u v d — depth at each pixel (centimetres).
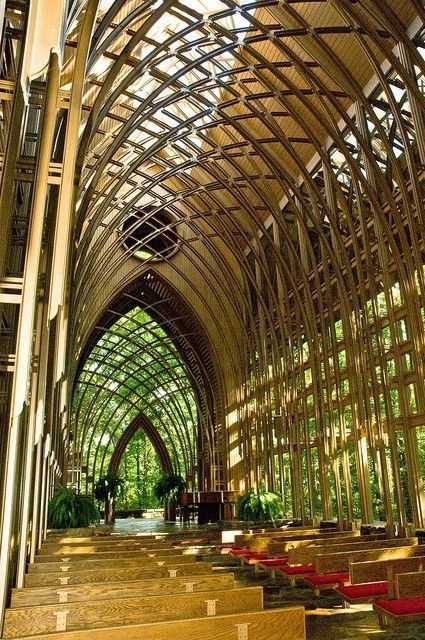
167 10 1440
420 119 1403
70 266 1109
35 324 729
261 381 2498
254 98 1881
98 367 3753
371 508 1684
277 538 1269
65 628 480
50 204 733
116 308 3459
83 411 3791
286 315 2258
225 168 2481
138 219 2664
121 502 4050
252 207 2350
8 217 477
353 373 1766
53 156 771
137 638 405
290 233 2342
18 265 811
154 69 1680
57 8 475
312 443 2095
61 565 789
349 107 1781
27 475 657
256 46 1870
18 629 471
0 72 595
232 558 1474
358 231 1845
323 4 1592
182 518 3159
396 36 1373
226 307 2922
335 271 1875
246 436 2614
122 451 3950
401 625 721
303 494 2061
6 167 477
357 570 740
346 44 1642
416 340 1427
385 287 1586
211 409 3250
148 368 3884
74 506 1594
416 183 1416
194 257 2973
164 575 734
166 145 2061
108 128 2091
